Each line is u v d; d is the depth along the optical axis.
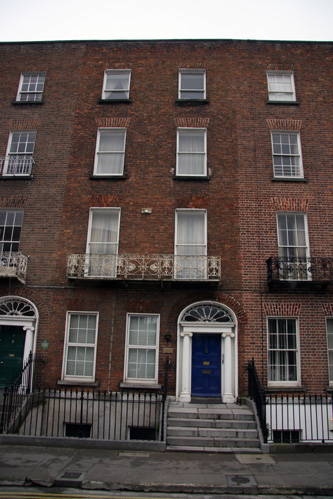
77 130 14.61
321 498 7.01
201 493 7.10
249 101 14.78
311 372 11.96
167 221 13.37
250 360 12.03
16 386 11.30
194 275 12.41
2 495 6.72
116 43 15.77
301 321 12.35
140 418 11.45
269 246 13.09
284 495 7.09
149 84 15.14
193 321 12.42
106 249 13.37
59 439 9.32
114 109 14.86
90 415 11.57
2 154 14.55
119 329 12.38
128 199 13.63
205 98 14.95
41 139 14.52
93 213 13.75
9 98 15.27
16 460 8.27
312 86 14.98
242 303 12.48
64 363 12.28
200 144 14.55
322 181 13.77
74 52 15.76
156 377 12.07
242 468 8.11
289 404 11.52
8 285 12.84
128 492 7.08
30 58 15.80
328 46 15.46
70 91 15.18
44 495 6.79
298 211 13.47
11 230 13.64
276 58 15.36
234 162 14.00
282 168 14.14
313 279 12.41
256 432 9.84
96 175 13.89
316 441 10.59
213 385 12.15
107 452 9.01
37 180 13.98
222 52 15.47
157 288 12.62
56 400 11.73
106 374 12.05
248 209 13.44
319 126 14.44
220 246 13.08
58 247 13.23
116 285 12.67
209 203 13.52
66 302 12.66
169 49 15.58
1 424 9.88
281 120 14.51
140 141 14.35
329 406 11.57
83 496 6.82
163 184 13.77
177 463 8.36
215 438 9.63
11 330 12.71
